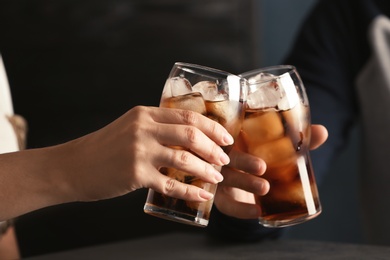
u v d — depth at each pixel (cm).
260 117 77
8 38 219
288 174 79
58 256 88
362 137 128
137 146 69
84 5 220
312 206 80
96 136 72
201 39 223
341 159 217
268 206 81
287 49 231
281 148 78
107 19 220
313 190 80
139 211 219
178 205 73
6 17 218
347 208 219
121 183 70
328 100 122
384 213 124
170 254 85
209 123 71
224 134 71
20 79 220
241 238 90
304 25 131
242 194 90
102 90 222
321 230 221
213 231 94
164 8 222
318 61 125
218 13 222
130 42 222
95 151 71
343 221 219
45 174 73
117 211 218
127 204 218
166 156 69
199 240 94
